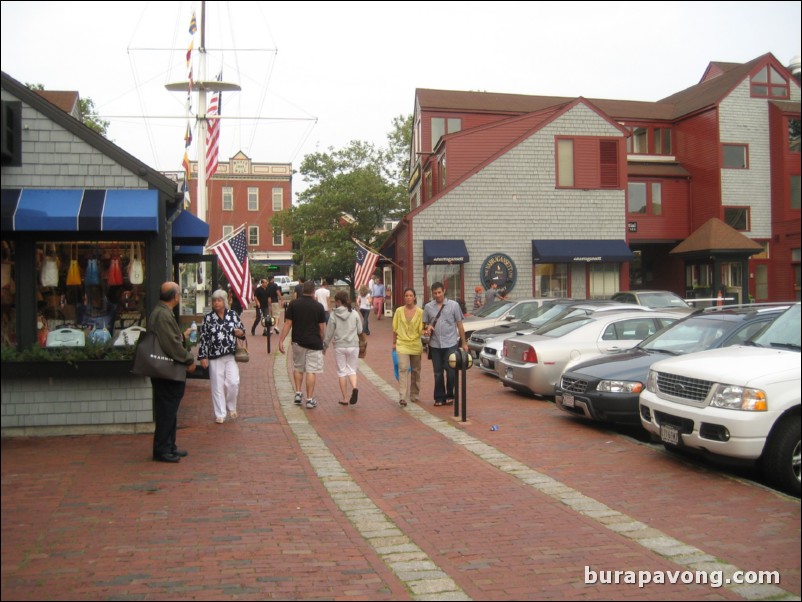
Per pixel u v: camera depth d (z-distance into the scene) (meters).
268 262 58.66
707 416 7.08
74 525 5.73
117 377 8.83
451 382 11.67
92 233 8.97
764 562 5.09
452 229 26.45
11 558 5.04
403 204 39.97
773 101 31.89
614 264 27.56
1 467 7.41
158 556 5.12
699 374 7.39
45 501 6.34
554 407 11.47
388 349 19.97
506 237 26.77
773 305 9.81
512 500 6.63
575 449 8.66
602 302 14.62
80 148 8.95
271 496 6.66
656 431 7.88
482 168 26.61
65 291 8.99
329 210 38.62
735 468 7.77
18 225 8.43
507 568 5.02
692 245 30.91
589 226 27.28
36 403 8.71
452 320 11.70
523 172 26.89
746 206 31.92
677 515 6.15
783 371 6.99
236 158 58.53
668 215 33.12
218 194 58.03
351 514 6.20
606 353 11.86
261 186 58.81
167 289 7.68
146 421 8.88
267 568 4.96
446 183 27.98
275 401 12.02
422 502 6.57
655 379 8.09
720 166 31.70
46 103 8.87
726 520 6.00
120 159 8.98
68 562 4.98
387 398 12.42
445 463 8.02
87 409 8.79
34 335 8.84
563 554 5.27
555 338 12.08
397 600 4.49
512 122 28.34
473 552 5.33
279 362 16.98
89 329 9.03
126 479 7.07
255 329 23.64
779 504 6.43
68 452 8.02
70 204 8.62
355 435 9.45
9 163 8.85
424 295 26.23
